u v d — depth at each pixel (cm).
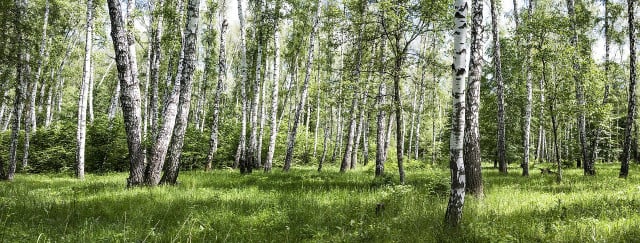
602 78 1595
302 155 3688
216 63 3519
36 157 2481
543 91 1562
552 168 2619
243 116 2044
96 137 2516
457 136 639
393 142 4828
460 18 640
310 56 2278
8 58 1656
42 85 3052
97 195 965
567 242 545
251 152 2028
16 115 1719
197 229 614
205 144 2806
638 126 3522
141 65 3847
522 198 979
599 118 1670
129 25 1465
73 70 3347
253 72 2878
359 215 744
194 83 4119
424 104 3744
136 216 701
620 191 1042
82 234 572
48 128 2786
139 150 1173
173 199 890
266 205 837
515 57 2688
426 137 4953
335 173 2062
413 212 735
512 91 2911
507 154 3195
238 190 1100
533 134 4284
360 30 1380
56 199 906
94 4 2330
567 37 1534
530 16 1636
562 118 1587
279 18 2256
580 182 1417
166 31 2389
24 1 1866
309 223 692
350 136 2309
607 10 2353
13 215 701
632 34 1720
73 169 2447
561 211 761
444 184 1061
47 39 2667
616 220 672
